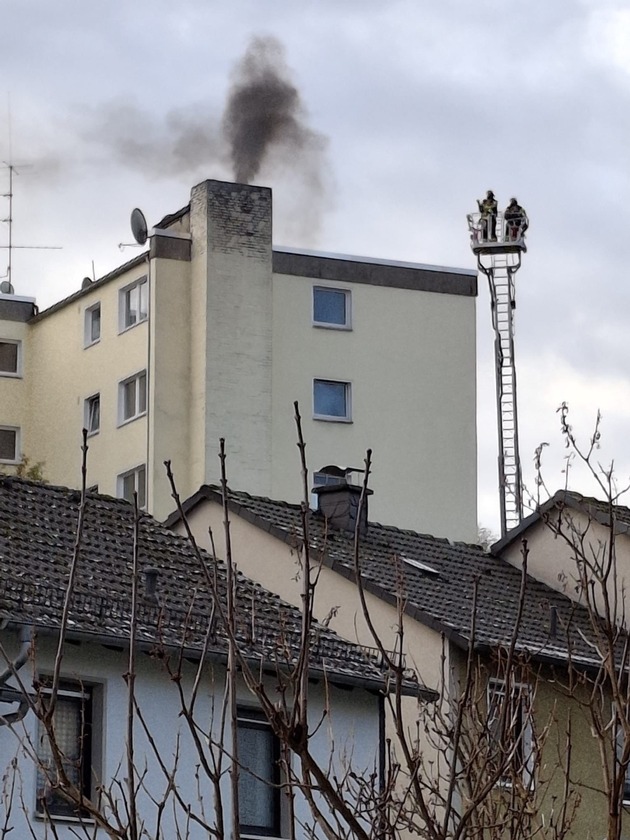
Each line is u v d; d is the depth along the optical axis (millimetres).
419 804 9734
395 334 56906
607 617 10812
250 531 31594
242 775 22281
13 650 20484
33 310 60000
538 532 33688
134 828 9648
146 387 54062
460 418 57125
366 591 29422
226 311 53906
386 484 55625
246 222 54719
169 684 21859
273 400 54469
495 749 11844
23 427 58844
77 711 21000
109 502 26375
